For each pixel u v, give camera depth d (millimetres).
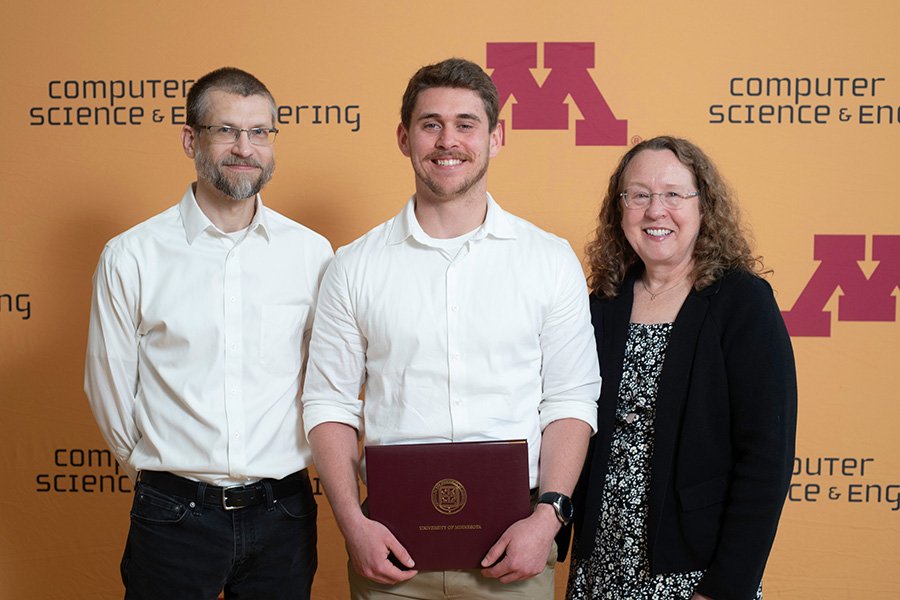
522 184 2154
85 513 2213
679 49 2117
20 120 2162
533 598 1539
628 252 1672
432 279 1559
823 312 2146
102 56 2145
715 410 1455
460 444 1451
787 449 1407
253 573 1679
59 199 2168
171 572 1619
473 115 1517
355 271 1596
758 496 1393
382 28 2135
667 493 1461
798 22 2104
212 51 2143
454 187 1526
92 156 2162
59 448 2203
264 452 1639
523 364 1563
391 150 2156
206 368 1633
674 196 1530
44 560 2225
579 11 2117
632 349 1567
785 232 2137
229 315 1646
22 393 2199
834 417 2154
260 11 2135
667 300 1581
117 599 2227
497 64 2131
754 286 1476
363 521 1479
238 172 1612
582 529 1546
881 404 2148
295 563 1691
